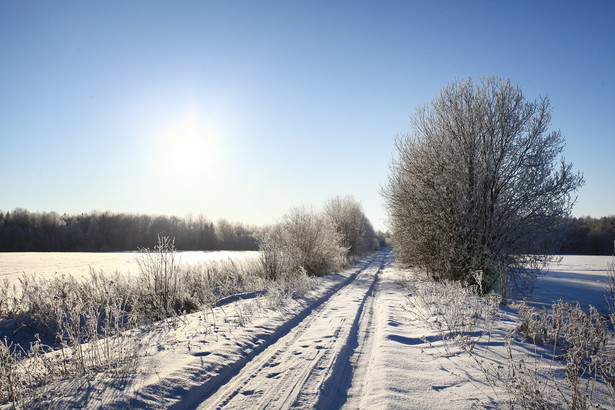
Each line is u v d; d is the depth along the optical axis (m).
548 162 13.71
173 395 4.23
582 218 71.94
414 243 17.48
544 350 5.79
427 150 16.14
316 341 6.82
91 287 9.04
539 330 6.24
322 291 14.27
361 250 49.38
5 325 7.98
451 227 15.02
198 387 4.52
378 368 5.18
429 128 16.53
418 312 9.21
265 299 11.35
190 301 10.70
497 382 4.53
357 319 8.96
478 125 14.65
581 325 5.29
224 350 5.89
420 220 16.36
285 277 15.81
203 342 6.33
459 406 3.96
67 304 6.72
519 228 13.79
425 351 6.02
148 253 10.91
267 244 17.44
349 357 6.04
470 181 14.77
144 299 9.69
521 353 5.61
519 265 14.43
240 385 4.77
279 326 7.89
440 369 5.12
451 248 14.88
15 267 26.94
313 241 21.58
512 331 6.78
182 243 92.06
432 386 4.54
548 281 22.62
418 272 19.17
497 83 14.79
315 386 4.66
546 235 13.98
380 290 15.76
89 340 5.78
